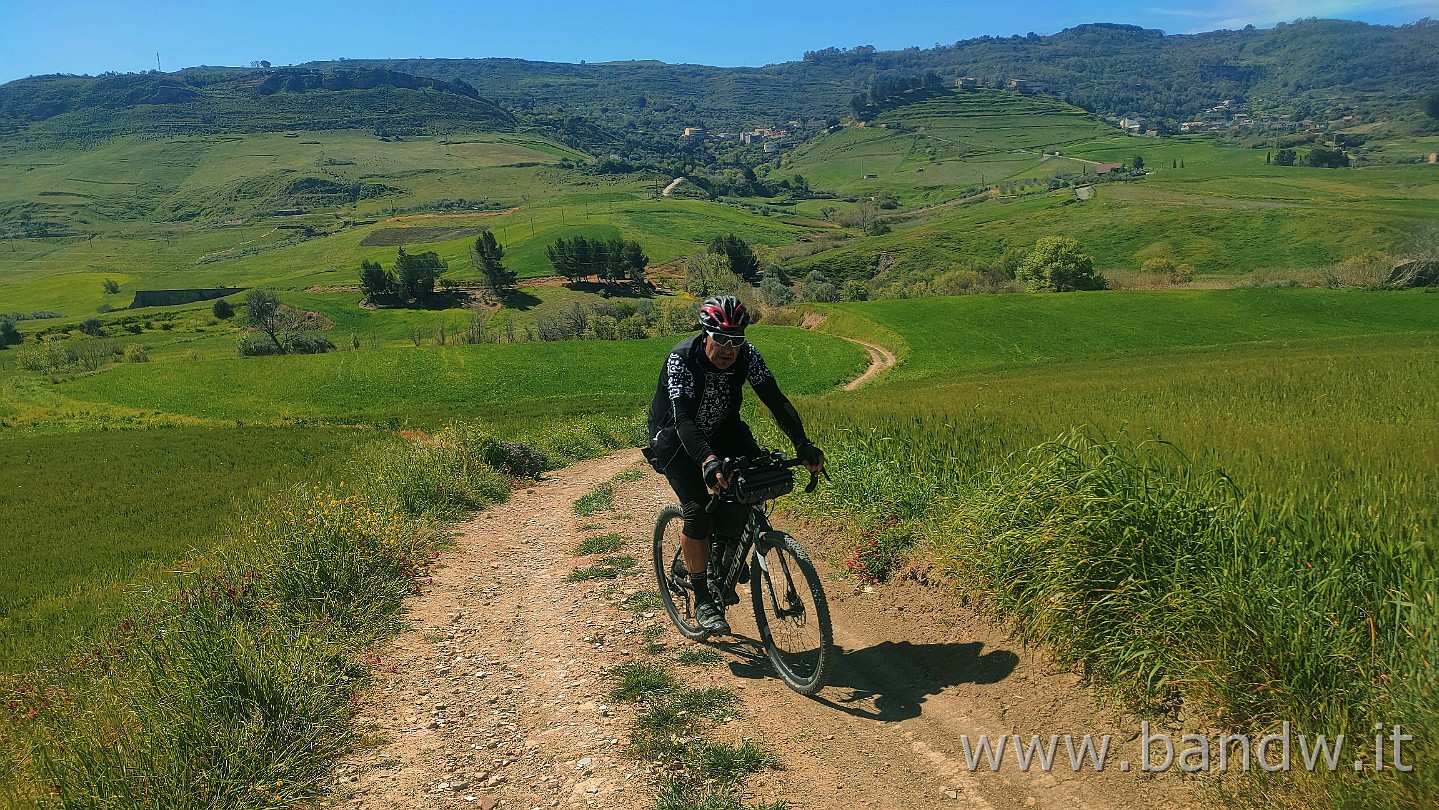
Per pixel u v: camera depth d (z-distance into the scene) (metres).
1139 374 31.25
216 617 5.86
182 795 3.78
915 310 80.06
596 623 5.96
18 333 127.94
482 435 14.54
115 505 17.88
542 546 8.77
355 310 140.25
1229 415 11.45
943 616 5.20
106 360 86.44
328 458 23.44
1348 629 3.41
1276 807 3.02
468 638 5.90
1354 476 5.48
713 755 3.88
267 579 6.84
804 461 4.61
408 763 4.11
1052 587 4.37
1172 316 70.75
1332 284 81.88
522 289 162.00
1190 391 16.56
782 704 4.42
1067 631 4.28
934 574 5.64
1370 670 3.26
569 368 64.69
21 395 61.12
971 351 64.56
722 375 4.66
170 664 4.89
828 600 5.91
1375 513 4.21
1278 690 3.32
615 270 165.12
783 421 4.71
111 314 156.25
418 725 4.53
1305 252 132.88
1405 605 3.26
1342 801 2.88
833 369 61.75
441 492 11.29
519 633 5.93
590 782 3.81
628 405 45.75
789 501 8.34
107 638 6.66
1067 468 5.09
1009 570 4.85
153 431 37.44
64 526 15.95
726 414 4.82
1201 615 3.71
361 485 12.04
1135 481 4.71
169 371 65.50
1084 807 3.28
